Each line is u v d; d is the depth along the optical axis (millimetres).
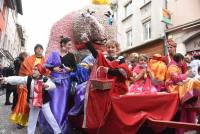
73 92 6102
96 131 5176
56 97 6121
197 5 14797
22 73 6746
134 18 22031
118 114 4758
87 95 5062
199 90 5027
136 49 20297
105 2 8125
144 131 5199
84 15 7262
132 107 4832
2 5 26625
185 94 4961
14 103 8398
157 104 4906
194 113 5367
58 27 7758
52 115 5871
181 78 5422
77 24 7281
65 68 6316
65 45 6617
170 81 5578
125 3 23844
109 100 4867
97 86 4848
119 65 5227
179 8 16125
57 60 6211
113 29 7871
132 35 22422
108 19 7809
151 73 5906
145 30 20641
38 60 6852
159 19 18000
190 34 15039
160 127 4809
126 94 5008
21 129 6949
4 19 29719
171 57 6562
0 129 6887
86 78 6328
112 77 5215
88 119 4984
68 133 6164
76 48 7383
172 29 16297
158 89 5852
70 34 7504
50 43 7797
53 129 5832
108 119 4965
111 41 5527
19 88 7066
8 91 11094
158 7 18250
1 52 27703
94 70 5246
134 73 6418
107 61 5262
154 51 18000
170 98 4988
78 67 6434
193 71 6309
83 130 5961
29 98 5906
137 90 5863
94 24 7172
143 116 4719
